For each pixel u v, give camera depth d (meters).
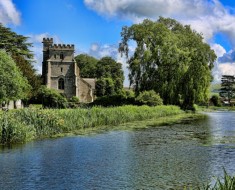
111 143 27.66
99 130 35.94
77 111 38.75
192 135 32.66
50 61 102.81
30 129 29.86
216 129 38.03
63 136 31.23
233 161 20.86
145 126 40.53
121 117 44.03
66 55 103.56
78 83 104.81
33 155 22.67
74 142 27.94
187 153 23.34
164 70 65.50
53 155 22.73
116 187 15.88
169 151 24.17
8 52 67.94
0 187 15.95
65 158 21.78
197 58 67.25
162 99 63.75
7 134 26.92
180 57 65.69
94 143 27.62
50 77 102.50
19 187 15.95
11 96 49.22
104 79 116.00
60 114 35.59
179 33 74.81
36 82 69.31
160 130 36.66
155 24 70.38
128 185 16.14
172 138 30.52
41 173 18.20
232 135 32.78
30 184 16.39
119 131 35.25
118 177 17.44
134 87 68.25
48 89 81.38
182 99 65.56
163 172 18.36
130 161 20.92
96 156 22.45
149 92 61.72
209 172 18.31
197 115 61.75
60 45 103.31
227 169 18.94
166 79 65.31
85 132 34.12
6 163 20.38
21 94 51.66
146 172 18.34
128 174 17.95
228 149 24.83
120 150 24.53
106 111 42.28
